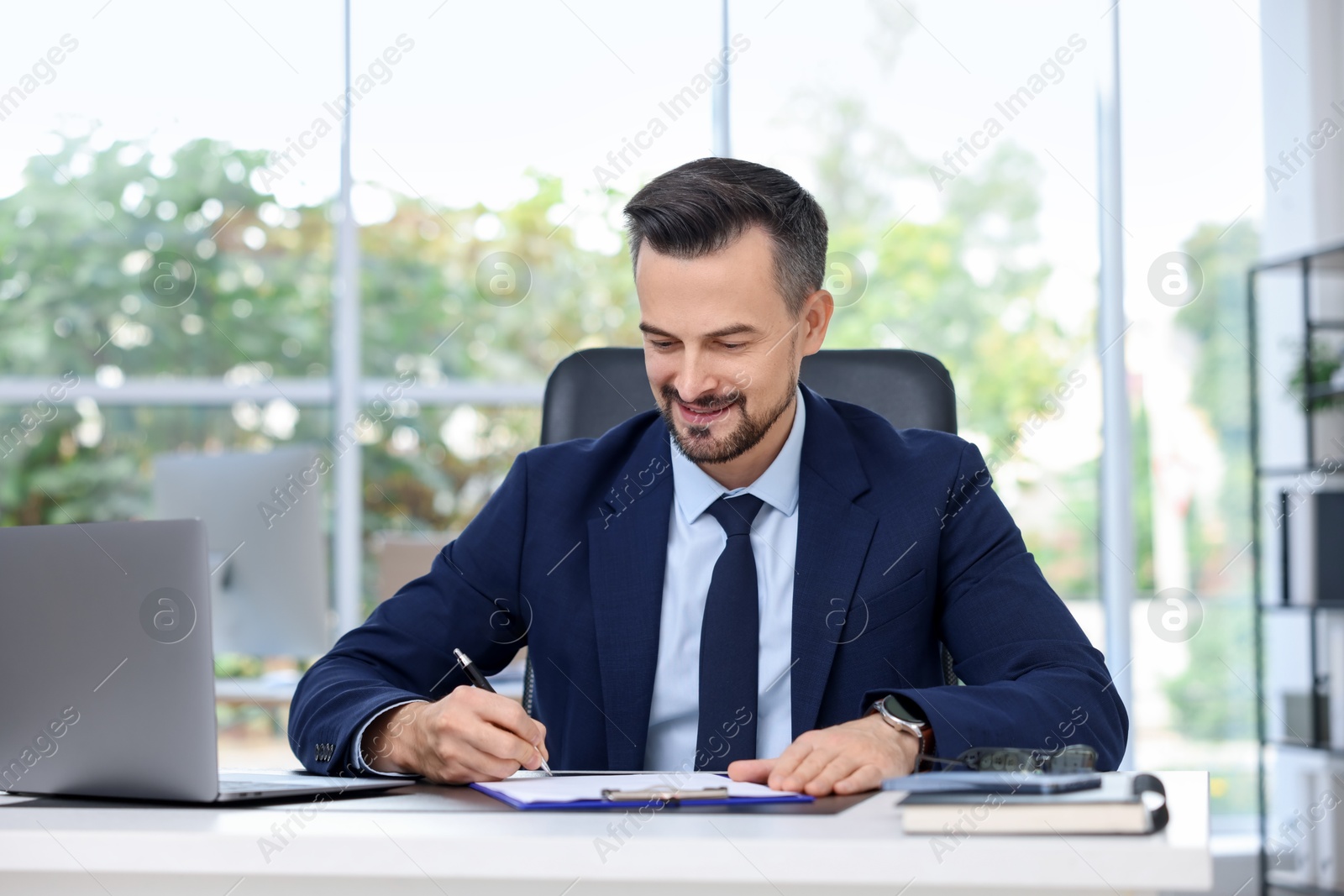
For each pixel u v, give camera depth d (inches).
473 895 28.1
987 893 26.9
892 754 37.4
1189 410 139.3
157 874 29.3
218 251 149.7
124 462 150.1
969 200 140.6
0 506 147.7
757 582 51.4
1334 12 137.6
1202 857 25.9
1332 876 125.6
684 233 47.4
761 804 33.6
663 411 50.6
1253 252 138.9
